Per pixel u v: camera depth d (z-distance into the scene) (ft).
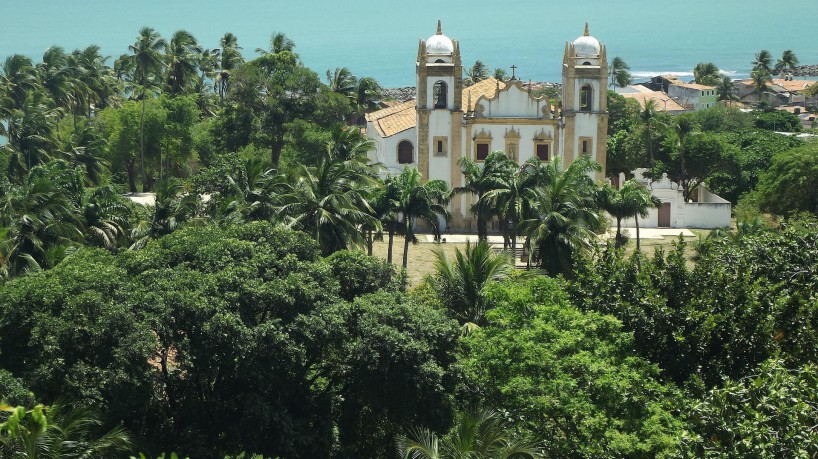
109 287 136.98
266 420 133.08
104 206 218.18
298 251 158.51
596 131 348.59
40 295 132.87
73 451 113.80
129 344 127.13
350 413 150.92
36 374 123.75
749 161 415.64
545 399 119.44
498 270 169.99
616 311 137.59
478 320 167.94
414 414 143.54
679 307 138.31
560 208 224.33
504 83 375.04
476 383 136.05
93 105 516.32
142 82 499.51
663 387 120.67
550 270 221.46
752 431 96.32
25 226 189.88
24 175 334.03
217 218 209.97
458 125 346.74
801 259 151.23
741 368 127.03
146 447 127.24
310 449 139.54
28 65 409.49
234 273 141.69
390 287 162.30
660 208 354.33
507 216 258.57
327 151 264.11
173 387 140.26
